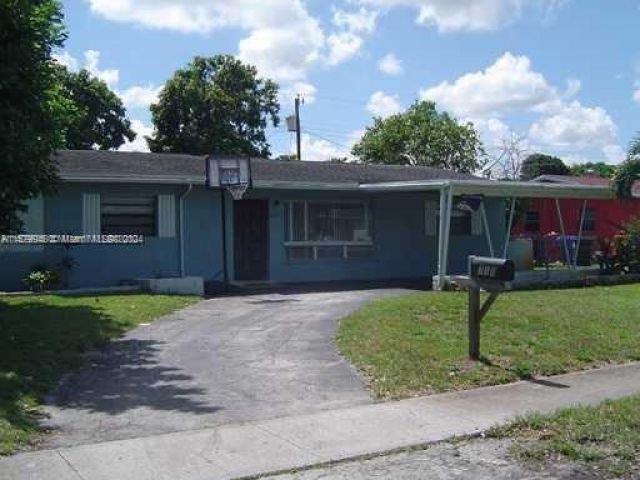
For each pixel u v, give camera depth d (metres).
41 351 9.41
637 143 21.28
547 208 33.88
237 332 11.56
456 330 11.17
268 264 20.14
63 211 17.33
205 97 39.91
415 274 22.45
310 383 8.48
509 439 6.51
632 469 5.72
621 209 31.53
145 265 18.31
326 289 18.31
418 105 43.81
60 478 5.55
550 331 11.27
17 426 6.63
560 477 5.60
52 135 12.16
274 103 42.72
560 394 8.12
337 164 23.94
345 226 21.38
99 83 38.31
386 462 5.99
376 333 10.97
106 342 10.61
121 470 5.73
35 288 16.27
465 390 8.28
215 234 19.36
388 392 8.12
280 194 20.34
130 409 7.43
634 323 12.27
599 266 21.83
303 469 5.82
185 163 20.11
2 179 11.67
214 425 6.95
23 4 11.10
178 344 10.61
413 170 25.06
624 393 8.15
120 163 18.86
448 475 5.68
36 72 11.66
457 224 23.30
